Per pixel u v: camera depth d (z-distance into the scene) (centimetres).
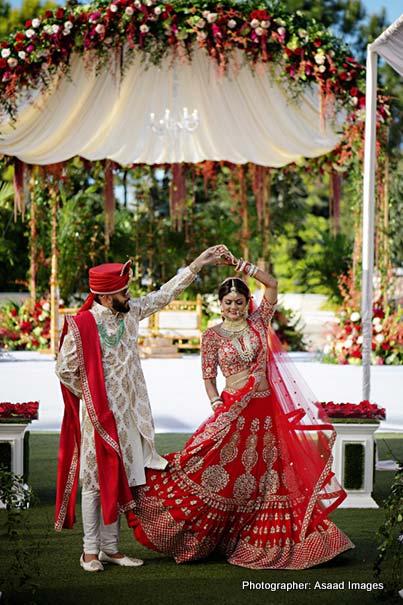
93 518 431
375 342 965
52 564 437
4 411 546
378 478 637
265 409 446
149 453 438
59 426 850
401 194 934
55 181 1120
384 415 566
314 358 1045
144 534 436
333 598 391
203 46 795
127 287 434
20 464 541
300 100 929
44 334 1142
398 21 600
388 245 948
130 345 436
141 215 1352
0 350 1041
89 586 404
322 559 434
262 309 470
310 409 461
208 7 784
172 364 927
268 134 1012
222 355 459
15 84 781
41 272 1292
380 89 815
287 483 443
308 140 988
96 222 1317
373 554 454
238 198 1263
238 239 1329
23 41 771
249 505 442
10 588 396
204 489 436
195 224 1335
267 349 461
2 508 545
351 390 888
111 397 427
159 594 394
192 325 1132
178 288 455
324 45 789
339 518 526
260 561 433
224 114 1012
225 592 398
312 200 2184
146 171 1226
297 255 2067
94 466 427
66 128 978
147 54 934
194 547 436
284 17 789
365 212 668
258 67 877
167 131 990
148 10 773
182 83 986
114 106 981
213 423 443
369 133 669
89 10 777
